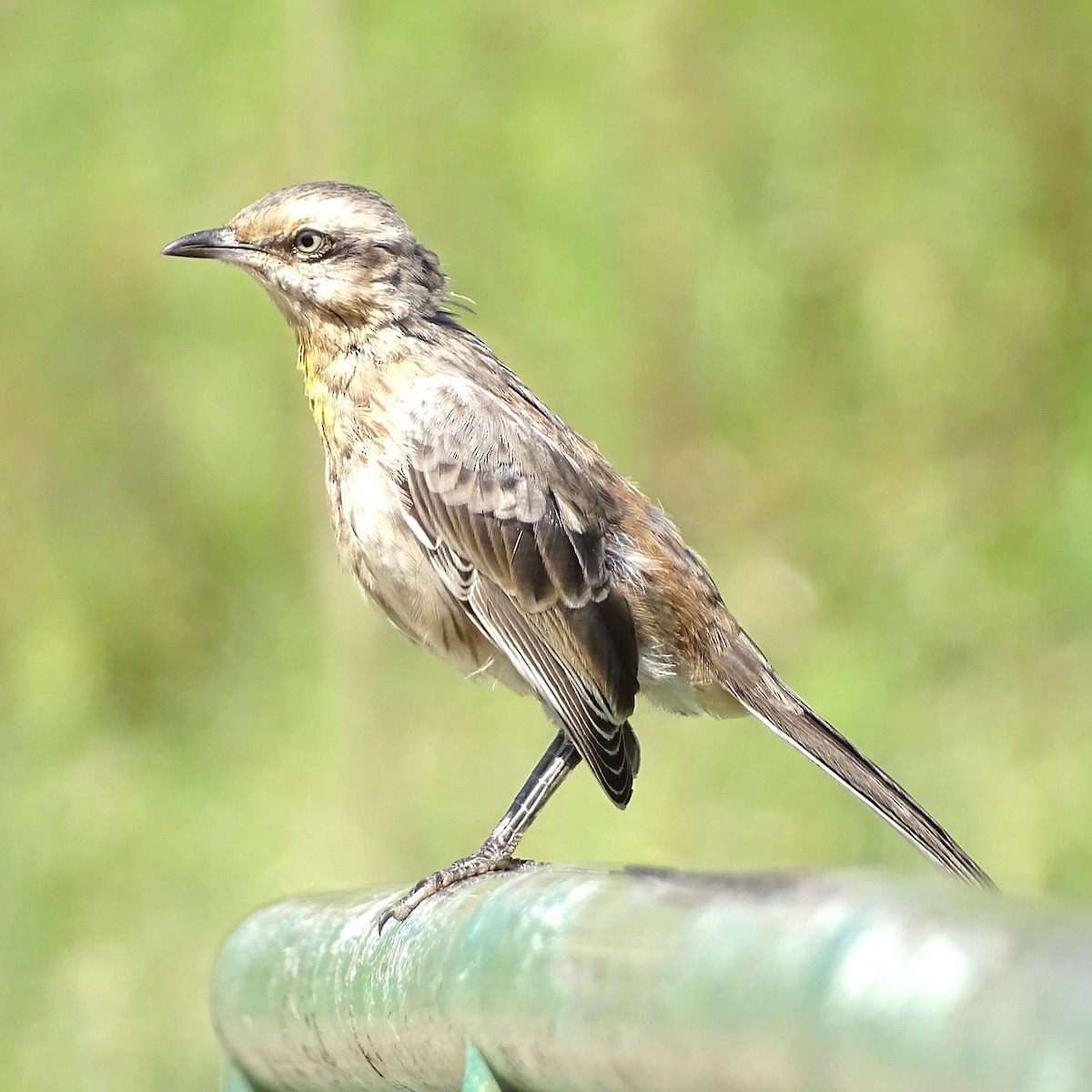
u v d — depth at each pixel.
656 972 3.70
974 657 13.59
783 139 15.02
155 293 15.87
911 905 3.18
